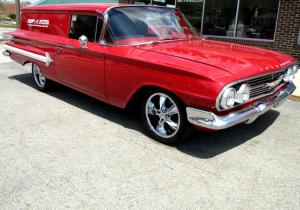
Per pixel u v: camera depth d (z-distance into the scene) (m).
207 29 11.07
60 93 6.13
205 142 4.02
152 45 4.23
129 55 3.93
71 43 4.82
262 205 2.82
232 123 3.34
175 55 3.73
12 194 2.93
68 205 2.79
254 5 9.80
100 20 4.42
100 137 4.12
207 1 10.81
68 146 3.87
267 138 4.18
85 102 5.57
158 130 3.98
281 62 4.06
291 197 2.94
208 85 3.19
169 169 3.37
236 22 10.31
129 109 4.70
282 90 4.41
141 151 3.75
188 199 2.88
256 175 3.29
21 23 6.47
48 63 5.43
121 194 2.94
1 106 5.29
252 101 3.72
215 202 2.85
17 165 3.43
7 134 4.20
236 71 3.32
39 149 3.79
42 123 4.58
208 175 3.27
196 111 3.35
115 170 3.34
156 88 3.78
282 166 3.48
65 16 5.09
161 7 5.01
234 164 3.49
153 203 2.82
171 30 4.76
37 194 2.93
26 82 6.97
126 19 4.41
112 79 4.22
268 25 9.64
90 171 3.32
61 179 3.17
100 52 4.27
